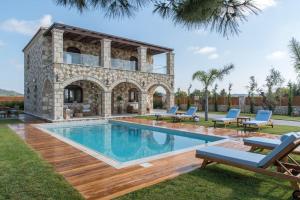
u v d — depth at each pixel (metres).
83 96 18.28
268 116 11.43
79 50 17.92
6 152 6.15
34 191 3.61
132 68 18.53
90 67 15.89
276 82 21.91
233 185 3.90
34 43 19.36
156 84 20.11
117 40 17.36
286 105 20.45
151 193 3.57
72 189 3.70
